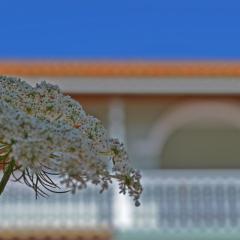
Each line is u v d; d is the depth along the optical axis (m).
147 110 27.97
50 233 22.56
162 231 22.78
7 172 4.28
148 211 22.92
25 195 22.77
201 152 33.56
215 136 33.22
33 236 22.47
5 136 3.84
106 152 4.40
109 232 22.64
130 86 25.80
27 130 3.86
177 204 23.03
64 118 4.71
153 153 28.02
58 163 3.79
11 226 22.48
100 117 26.81
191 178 23.23
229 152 33.50
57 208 22.80
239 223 22.89
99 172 3.78
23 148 3.75
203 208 23.03
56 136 3.84
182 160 33.59
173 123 28.09
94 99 26.19
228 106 27.64
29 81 24.59
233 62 25.72
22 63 24.53
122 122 25.97
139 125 28.06
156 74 25.53
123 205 22.86
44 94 4.74
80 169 3.72
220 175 23.30
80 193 22.92
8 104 4.42
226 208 23.06
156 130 28.14
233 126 32.31
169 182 23.16
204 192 23.12
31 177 4.32
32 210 22.70
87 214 22.78
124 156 4.40
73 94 25.80
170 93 26.67
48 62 24.73
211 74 25.75
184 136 33.19
